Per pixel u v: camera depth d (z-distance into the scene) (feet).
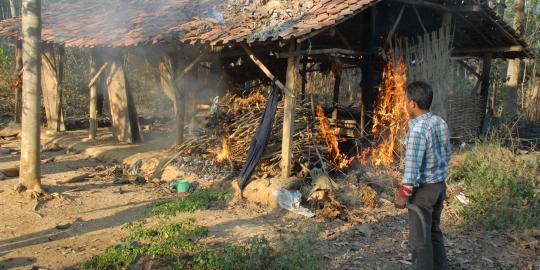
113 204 22.54
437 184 13.25
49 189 24.22
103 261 15.21
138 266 15.08
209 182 25.99
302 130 27.02
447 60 30.83
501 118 51.75
